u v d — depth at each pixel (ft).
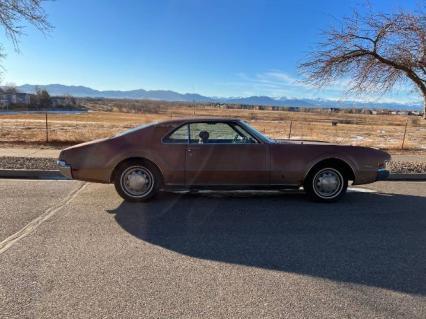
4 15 35.40
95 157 21.85
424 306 11.11
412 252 15.38
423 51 33.19
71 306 10.73
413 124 227.20
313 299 11.40
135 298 11.25
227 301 11.17
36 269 13.08
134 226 18.07
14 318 10.09
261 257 14.60
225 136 22.48
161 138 22.04
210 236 16.90
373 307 11.01
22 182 28.22
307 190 23.29
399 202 23.90
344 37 34.47
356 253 15.17
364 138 83.82
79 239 16.12
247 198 24.09
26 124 106.63
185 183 22.18
